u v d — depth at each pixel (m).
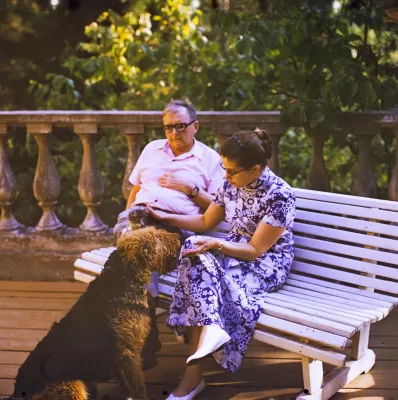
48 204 4.27
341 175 4.94
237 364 2.66
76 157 5.48
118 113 4.03
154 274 2.91
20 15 5.56
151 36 5.84
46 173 4.22
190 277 2.64
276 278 2.87
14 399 2.32
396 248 2.84
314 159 4.05
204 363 3.12
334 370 2.86
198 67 5.21
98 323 2.40
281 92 4.66
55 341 2.38
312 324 2.50
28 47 5.73
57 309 3.74
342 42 4.03
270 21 4.23
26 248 4.27
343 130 3.95
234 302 2.67
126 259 2.50
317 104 3.95
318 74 4.13
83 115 4.03
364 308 2.67
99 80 5.42
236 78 4.81
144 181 3.41
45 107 5.87
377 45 4.11
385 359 3.13
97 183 4.21
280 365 3.09
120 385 2.48
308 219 3.10
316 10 4.10
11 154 5.36
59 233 4.26
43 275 4.26
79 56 6.07
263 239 2.78
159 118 4.03
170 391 2.86
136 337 2.47
